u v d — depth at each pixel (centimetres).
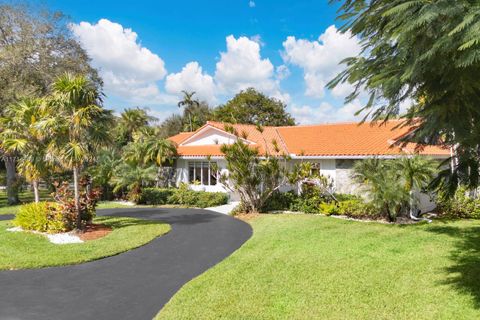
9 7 2975
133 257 1163
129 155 2977
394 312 686
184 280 934
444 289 788
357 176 1762
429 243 1201
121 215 2117
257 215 1998
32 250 1208
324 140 2611
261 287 830
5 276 964
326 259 1036
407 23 396
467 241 1219
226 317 682
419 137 543
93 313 730
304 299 755
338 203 1928
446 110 472
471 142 474
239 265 1012
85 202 1584
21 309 750
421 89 492
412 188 1634
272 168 2009
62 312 735
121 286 888
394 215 1650
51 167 1742
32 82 2906
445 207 1767
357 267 954
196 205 2516
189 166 2923
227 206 2473
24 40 2970
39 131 1470
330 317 672
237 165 2009
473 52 353
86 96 1449
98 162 2944
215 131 2934
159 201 2650
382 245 1186
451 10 362
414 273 896
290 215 1947
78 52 3366
